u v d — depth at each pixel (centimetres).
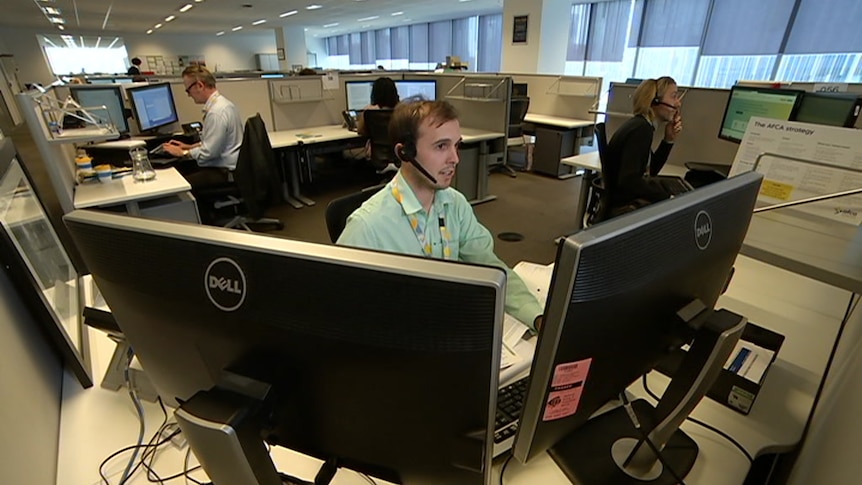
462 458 49
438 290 38
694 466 72
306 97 412
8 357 65
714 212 57
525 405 52
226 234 44
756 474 91
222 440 44
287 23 1244
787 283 129
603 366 53
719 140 265
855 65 508
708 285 64
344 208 134
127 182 237
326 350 44
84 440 77
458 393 43
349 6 878
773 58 576
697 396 60
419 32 1227
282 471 73
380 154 360
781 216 105
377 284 39
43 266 89
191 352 52
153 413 83
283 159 395
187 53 1570
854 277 78
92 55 1644
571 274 42
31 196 98
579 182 484
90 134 190
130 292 50
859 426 54
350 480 72
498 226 361
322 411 49
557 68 734
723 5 613
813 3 530
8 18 964
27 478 59
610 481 69
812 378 92
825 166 99
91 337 105
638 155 234
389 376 43
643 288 49
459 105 431
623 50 756
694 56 661
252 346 47
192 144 323
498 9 931
